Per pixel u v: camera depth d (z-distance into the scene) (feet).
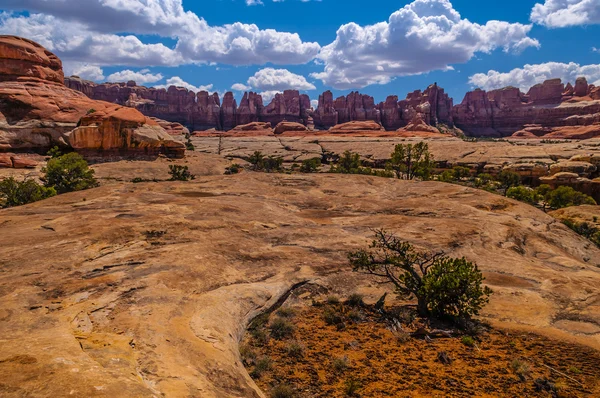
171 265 61.36
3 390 22.62
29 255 61.00
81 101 327.26
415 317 60.85
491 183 299.38
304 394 39.63
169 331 40.04
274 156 437.58
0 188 169.48
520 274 79.97
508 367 47.06
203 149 490.08
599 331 57.00
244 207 116.78
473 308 59.88
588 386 43.11
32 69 330.75
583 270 87.25
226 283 60.29
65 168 208.03
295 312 60.29
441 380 43.70
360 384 41.93
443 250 89.45
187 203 114.52
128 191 141.59
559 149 392.47
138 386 25.75
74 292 47.96
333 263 77.56
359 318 59.41
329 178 189.26
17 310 41.65
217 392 30.78
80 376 25.05
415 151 278.87
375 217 119.24
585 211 191.72
